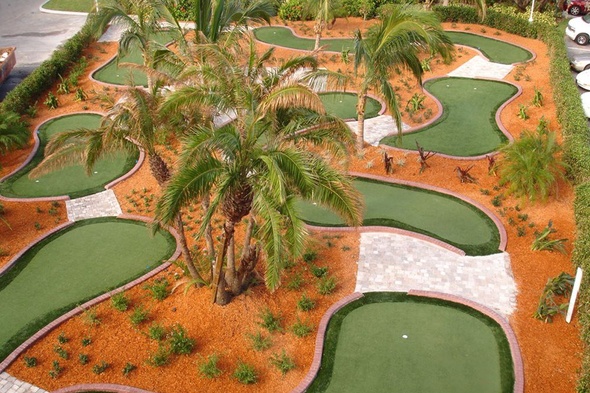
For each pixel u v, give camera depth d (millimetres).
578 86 25828
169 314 13930
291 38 32969
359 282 15055
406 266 15625
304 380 12289
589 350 12156
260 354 12914
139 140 11672
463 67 28922
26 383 12250
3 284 15047
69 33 34219
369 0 35531
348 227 17094
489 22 34094
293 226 10172
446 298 14445
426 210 17953
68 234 16984
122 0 23359
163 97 11547
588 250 14484
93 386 12141
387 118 23859
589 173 17406
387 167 19641
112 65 29469
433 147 21484
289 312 14039
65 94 26031
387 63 18328
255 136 10883
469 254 16062
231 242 13328
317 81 11664
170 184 10055
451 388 12102
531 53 30281
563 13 36625
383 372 12516
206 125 12336
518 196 18031
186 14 34875
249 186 11102
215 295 13695
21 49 31750
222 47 13375
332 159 11906
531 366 12602
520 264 15648
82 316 13906
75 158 12172
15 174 20031
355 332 13555
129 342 13203
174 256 15914
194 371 12508
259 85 11258
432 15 17734
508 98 25312
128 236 16859
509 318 13898
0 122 21109
